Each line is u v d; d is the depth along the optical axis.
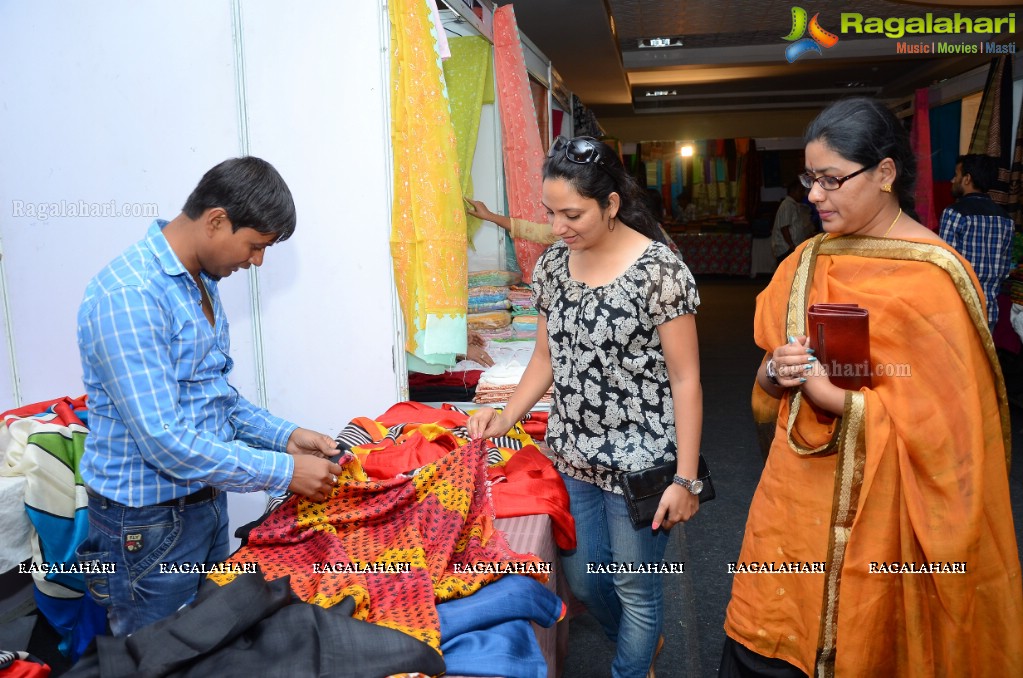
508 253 4.44
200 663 1.19
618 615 2.12
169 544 1.69
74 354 3.01
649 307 1.70
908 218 1.51
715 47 10.45
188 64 2.75
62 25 2.78
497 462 2.21
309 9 2.66
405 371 2.83
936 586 1.45
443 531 1.65
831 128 1.44
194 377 1.66
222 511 1.83
